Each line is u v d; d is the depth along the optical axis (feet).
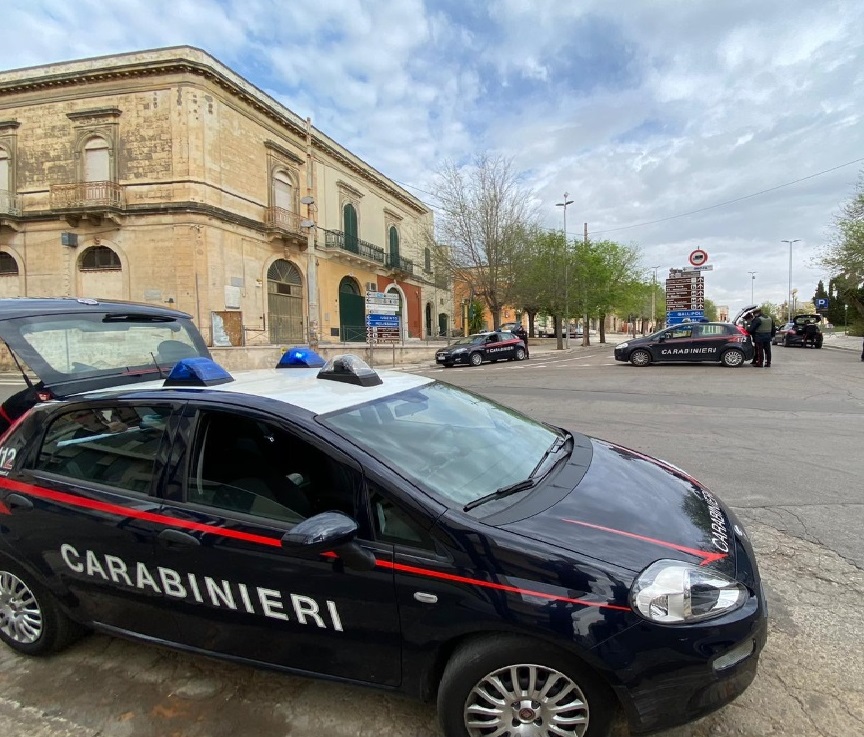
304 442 7.77
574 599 6.30
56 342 12.72
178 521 8.02
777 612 9.99
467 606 6.52
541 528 7.05
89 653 9.59
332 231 104.01
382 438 8.20
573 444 10.65
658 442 23.07
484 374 57.82
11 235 77.92
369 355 80.53
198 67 73.56
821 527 13.64
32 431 9.82
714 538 7.61
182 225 73.92
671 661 6.22
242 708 8.04
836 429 24.91
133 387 9.93
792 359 64.23
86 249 76.33
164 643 8.40
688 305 90.68
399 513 7.06
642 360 58.44
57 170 76.89
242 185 82.48
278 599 7.43
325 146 101.91
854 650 8.87
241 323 76.59
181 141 73.87
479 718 6.73
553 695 6.54
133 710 8.11
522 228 97.86
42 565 9.03
